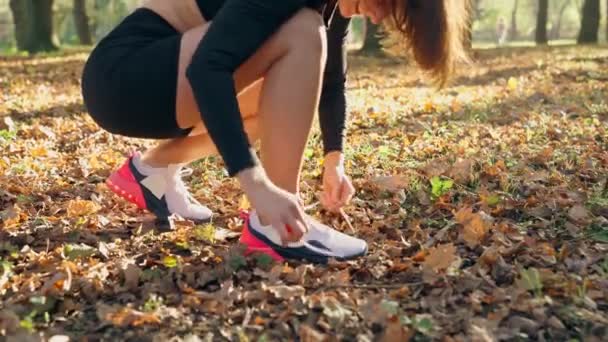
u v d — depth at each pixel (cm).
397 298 239
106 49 266
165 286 247
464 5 256
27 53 2227
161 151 307
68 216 335
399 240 304
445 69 254
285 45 245
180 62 251
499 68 1285
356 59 1734
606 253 283
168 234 303
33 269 267
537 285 239
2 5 5503
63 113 721
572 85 907
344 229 318
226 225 323
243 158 218
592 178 405
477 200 359
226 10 230
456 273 252
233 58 226
